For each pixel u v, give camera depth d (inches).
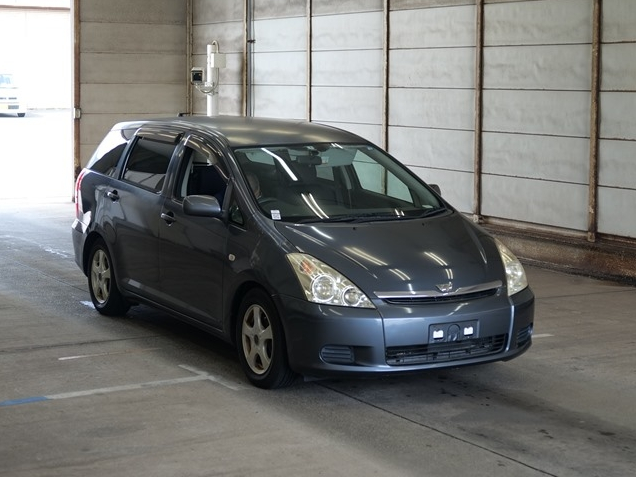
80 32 655.8
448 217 273.9
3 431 215.8
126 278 308.3
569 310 345.4
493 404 238.2
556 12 422.0
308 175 273.3
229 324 258.7
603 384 256.1
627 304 355.6
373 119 536.4
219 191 276.1
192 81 621.6
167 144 301.1
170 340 298.2
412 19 501.0
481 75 461.7
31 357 277.9
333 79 564.1
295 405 235.3
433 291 234.8
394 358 231.6
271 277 240.2
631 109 393.4
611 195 405.4
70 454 201.6
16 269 417.1
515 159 449.1
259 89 633.0
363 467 195.2
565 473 193.2
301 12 586.6
